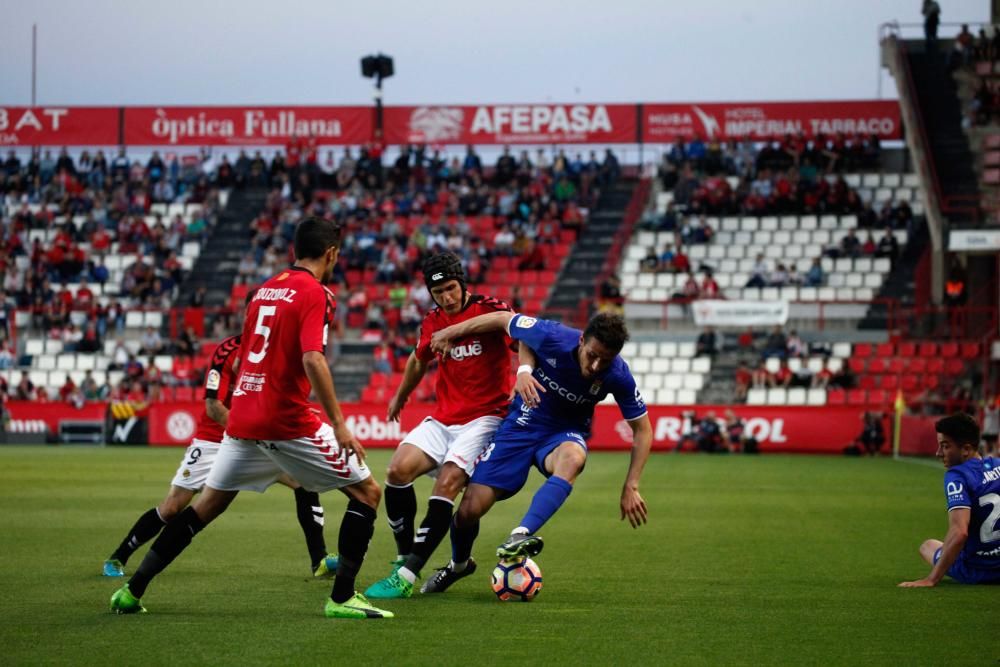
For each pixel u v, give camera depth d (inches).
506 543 860.6
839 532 1424.7
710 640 741.9
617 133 4566.9
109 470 2514.8
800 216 4190.5
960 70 4355.3
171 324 4099.4
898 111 4439.0
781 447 3412.9
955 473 987.3
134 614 824.9
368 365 3934.5
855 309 3814.0
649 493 2010.3
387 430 3607.3
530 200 4419.3
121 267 4357.8
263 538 1333.7
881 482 2294.5
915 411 3489.2
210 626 777.6
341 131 4685.0
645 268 4060.0
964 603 891.4
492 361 964.0
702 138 4539.9
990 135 4124.0
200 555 1182.3
